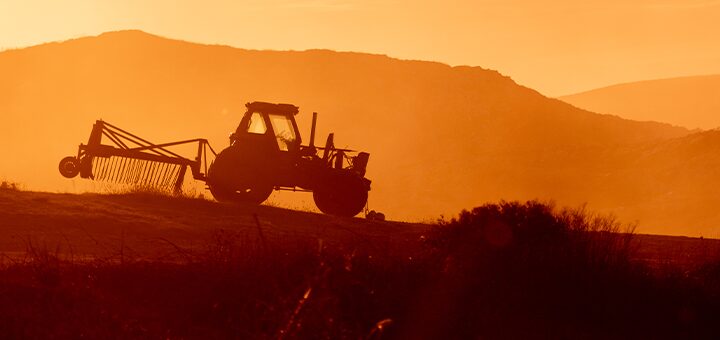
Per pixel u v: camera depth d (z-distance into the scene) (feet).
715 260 251.60
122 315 173.78
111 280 198.18
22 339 156.46
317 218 371.97
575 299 208.33
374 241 229.25
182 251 231.09
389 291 190.80
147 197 372.17
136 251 273.33
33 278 194.59
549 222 236.02
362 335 163.94
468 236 225.35
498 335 186.91
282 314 163.53
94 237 300.20
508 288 207.72
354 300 178.09
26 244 278.67
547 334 190.08
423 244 233.55
